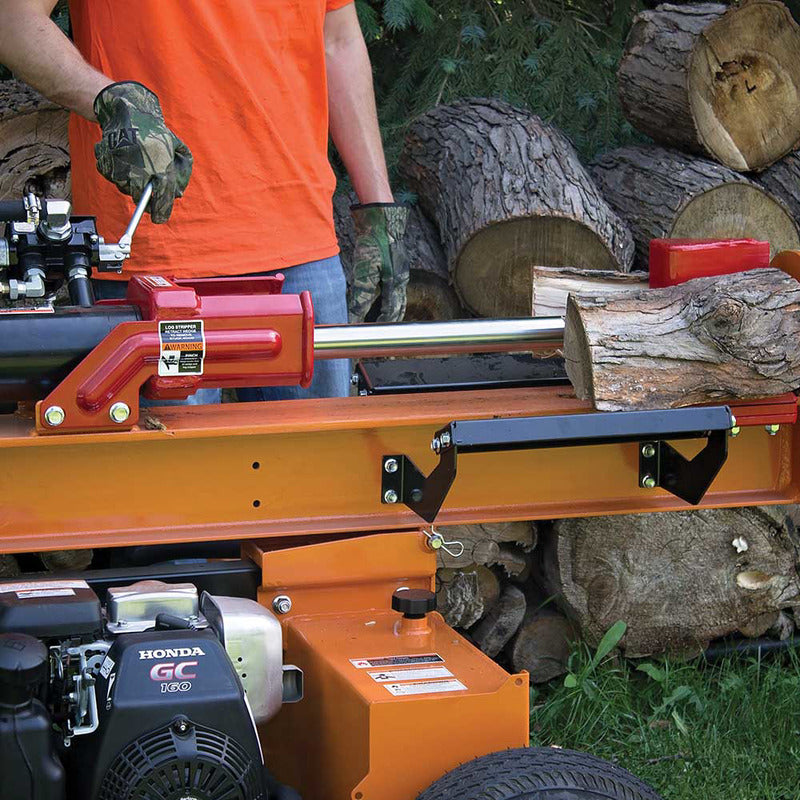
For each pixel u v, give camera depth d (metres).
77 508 2.76
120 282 3.77
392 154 6.15
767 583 4.46
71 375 2.64
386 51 6.73
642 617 4.39
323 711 2.72
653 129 5.83
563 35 6.45
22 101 4.44
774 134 5.69
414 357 3.30
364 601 3.00
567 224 4.95
